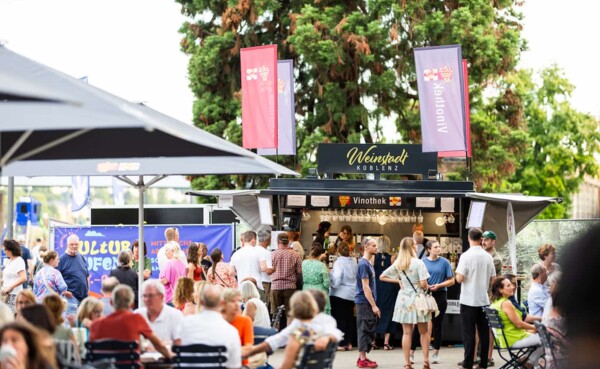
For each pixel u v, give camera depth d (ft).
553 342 31.30
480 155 112.98
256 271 53.16
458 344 59.00
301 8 108.88
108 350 27.02
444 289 50.60
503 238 61.11
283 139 72.95
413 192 58.65
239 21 110.73
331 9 108.27
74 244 51.78
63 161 38.04
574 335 3.61
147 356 28.91
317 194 58.80
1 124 17.12
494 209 60.85
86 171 37.91
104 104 18.95
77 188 74.90
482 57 107.86
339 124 108.17
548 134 192.85
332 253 59.93
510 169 114.11
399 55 108.27
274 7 109.60
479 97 113.70
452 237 63.36
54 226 72.54
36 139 28.58
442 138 62.49
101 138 30.04
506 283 39.55
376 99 109.60
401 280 45.83
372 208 61.93
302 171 105.29
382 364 49.88
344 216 64.03
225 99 113.91
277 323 41.83
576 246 3.65
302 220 64.39
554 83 192.65
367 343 48.52
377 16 107.55
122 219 80.07
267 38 113.19
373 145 59.88
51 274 47.62
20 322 19.71
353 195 58.85
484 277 44.75
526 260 66.33
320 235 60.64
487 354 45.24
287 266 53.42
